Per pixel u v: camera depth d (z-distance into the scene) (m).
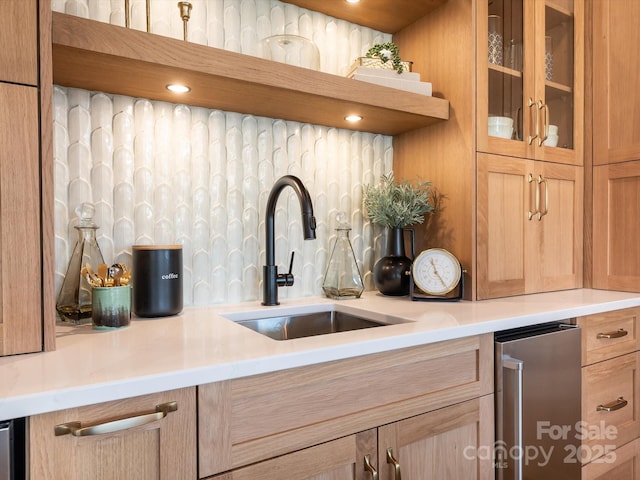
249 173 1.43
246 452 0.77
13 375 0.68
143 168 1.25
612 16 1.72
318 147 1.58
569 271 1.75
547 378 1.23
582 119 1.78
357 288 1.52
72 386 0.63
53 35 0.89
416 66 1.66
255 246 1.44
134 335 0.96
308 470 0.83
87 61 0.99
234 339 0.92
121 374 0.68
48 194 0.81
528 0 1.61
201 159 1.34
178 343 0.88
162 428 0.70
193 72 1.06
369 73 1.41
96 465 0.65
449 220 1.52
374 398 0.93
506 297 1.53
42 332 0.81
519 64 1.60
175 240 1.30
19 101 0.78
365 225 1.70
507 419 1.13
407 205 1.52
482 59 1.47
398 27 1.71
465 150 1.46
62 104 1.15
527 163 1.60
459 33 1.49
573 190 1.77
